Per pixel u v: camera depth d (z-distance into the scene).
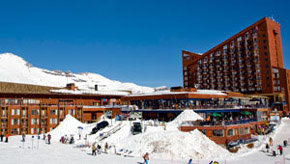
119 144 44.22
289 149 45.47
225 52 133.25
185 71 150.00
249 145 50.81
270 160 37.16
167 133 42.81
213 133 49.81
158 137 41.94
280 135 59.56
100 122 57.44
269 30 120.56
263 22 120.81
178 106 65.75
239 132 53.22
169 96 70.25
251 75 121.94
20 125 69.19
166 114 68.62
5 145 44.34
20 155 32.75
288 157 39.25
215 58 137.12
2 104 69.06
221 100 74.88
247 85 122.94
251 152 43.66
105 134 51.28
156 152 38.97
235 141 48.91
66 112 76.19
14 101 71.50
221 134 49.72
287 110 109.31
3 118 67.75
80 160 30.83
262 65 118.88
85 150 41.59
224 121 50.47
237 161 36.34
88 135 53.12
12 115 68.94
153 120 62.03
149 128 48.47
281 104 106.38
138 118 60.94
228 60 131.88
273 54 120.19
